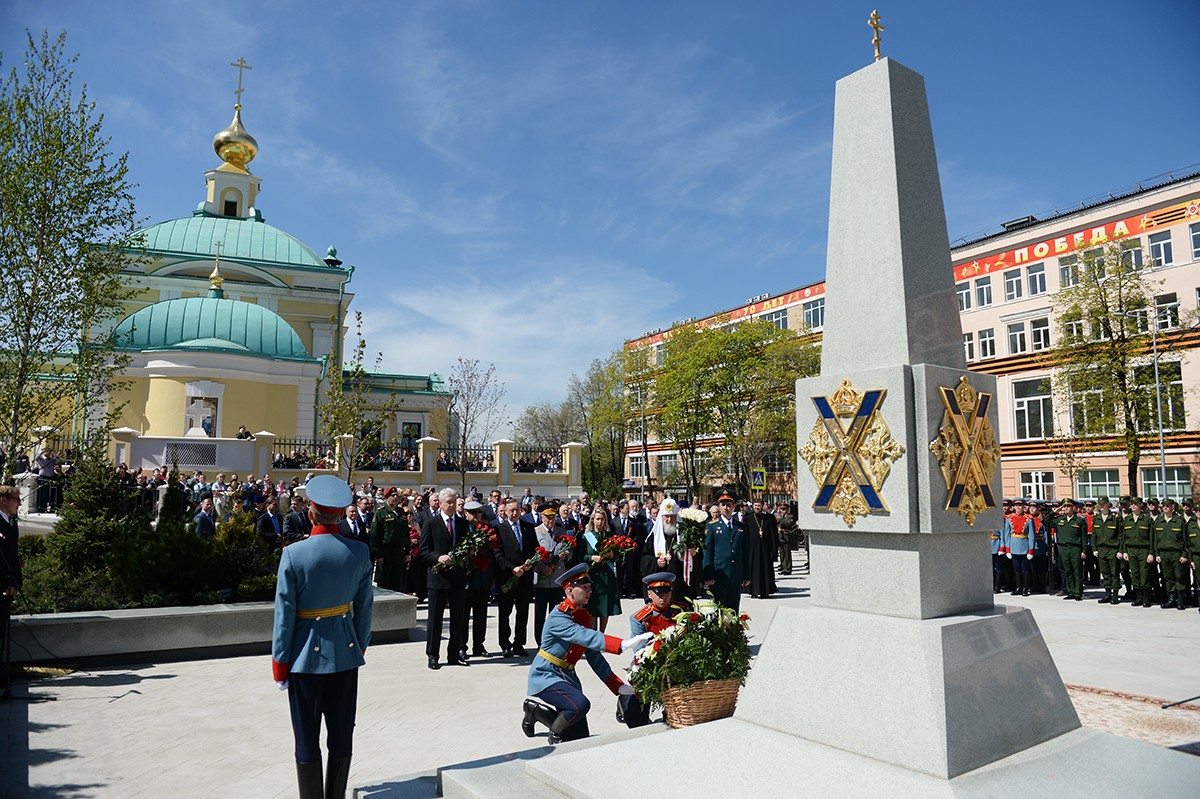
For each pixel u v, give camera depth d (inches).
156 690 309.6
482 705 296.2
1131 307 1147.3
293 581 173.8
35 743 240.5
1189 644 415.8
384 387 1883.6
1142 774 150.1
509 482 1155.9
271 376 1321.4
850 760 158.2
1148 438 1206.3
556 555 390.3
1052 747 163.9
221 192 1973.4
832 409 191.9
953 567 179.5
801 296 2100.1
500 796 154.5
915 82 204.5
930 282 194.5
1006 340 1539.1
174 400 1231.5
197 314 1430.9
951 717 151.8
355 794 177.2
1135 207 1341.0
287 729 257.9
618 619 511.8
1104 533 615.5
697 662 195.8
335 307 1818.4
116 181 585.6
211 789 203.5
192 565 408.8
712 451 1846.7
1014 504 738.2
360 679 344.2
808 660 178.1
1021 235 1514.5
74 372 605.6
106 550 425.4
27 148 561.3
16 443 556.7
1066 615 539.2
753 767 156.3
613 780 152.7
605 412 2057.1
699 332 1770.4
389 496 633.6
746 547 638.5
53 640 341.7
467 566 371.6
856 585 183.5
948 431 179.8
